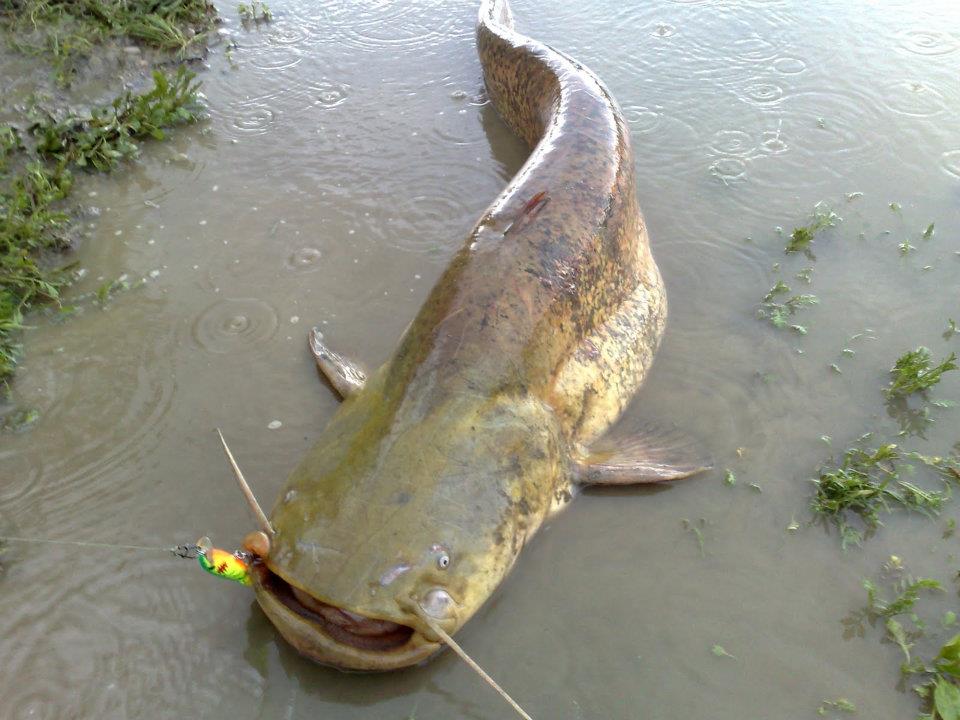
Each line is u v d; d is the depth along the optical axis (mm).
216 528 1086
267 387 1252
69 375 1264
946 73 1915
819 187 1596
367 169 1657
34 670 958
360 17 2215
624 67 1990
